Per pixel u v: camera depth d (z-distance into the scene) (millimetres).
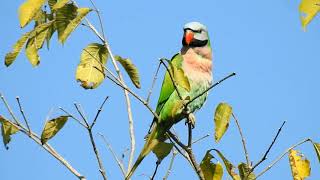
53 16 7418
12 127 7559
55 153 7402
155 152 7602
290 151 7223
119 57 7398
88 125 7062
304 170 7172
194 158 7680
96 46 7551
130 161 7652
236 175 7410
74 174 7277
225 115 7359
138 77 7457
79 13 7098
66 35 7094
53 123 7266
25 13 6922
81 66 7465
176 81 7367
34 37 7219
